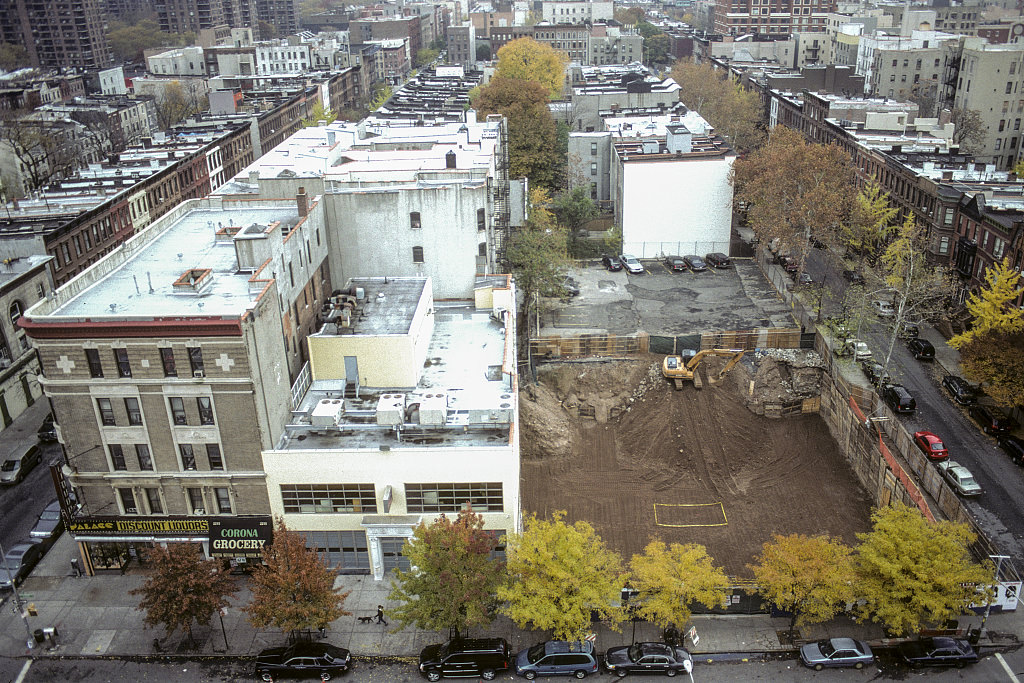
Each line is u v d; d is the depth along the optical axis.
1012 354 61.38
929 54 168.50
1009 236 73.81
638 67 194.00
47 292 80.00
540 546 43.91
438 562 43.97
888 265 84.25
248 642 47.41
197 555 45.16
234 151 138.00
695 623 48.41
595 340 78.69
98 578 52.44
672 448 68.00
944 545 44.12
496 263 75.69
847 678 44.00
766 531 58.59
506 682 44.59
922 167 96.38
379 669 45.44
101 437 48.81
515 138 124.88
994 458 61.31
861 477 64.50
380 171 72.25
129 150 124.31
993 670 44.12
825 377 73.25
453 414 53.28
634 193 103.50
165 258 57.28
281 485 49.69
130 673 45.38
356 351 57.31
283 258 55.22
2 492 63.72
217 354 46.22
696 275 99.56
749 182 98.50
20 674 45.25
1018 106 137.12
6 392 73.44
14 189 120.62
